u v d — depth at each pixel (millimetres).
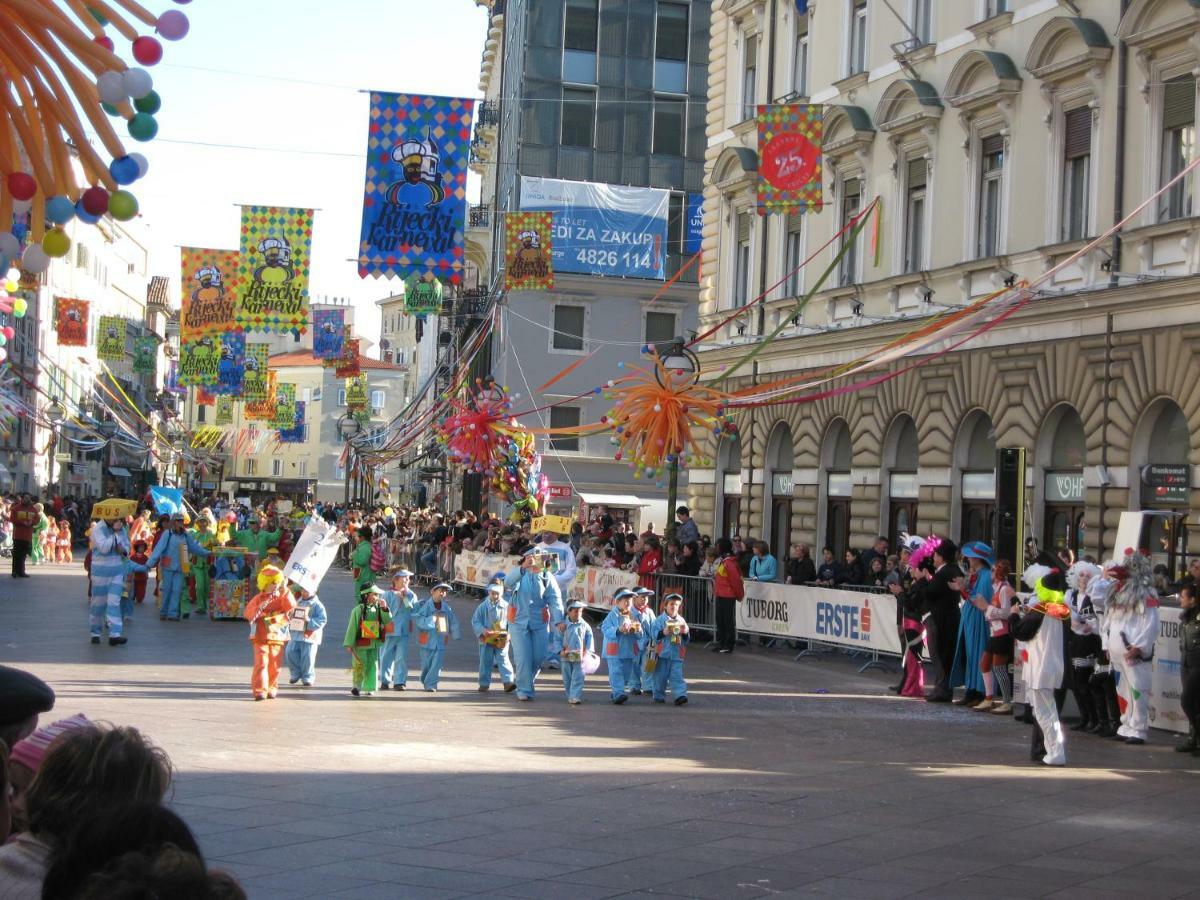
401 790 12281
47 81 6465
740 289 37844
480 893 8977
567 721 17094
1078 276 25312
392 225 22281
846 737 16406
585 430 33969
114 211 6836
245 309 30312
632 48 55281
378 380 128000
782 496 35500
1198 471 22547
